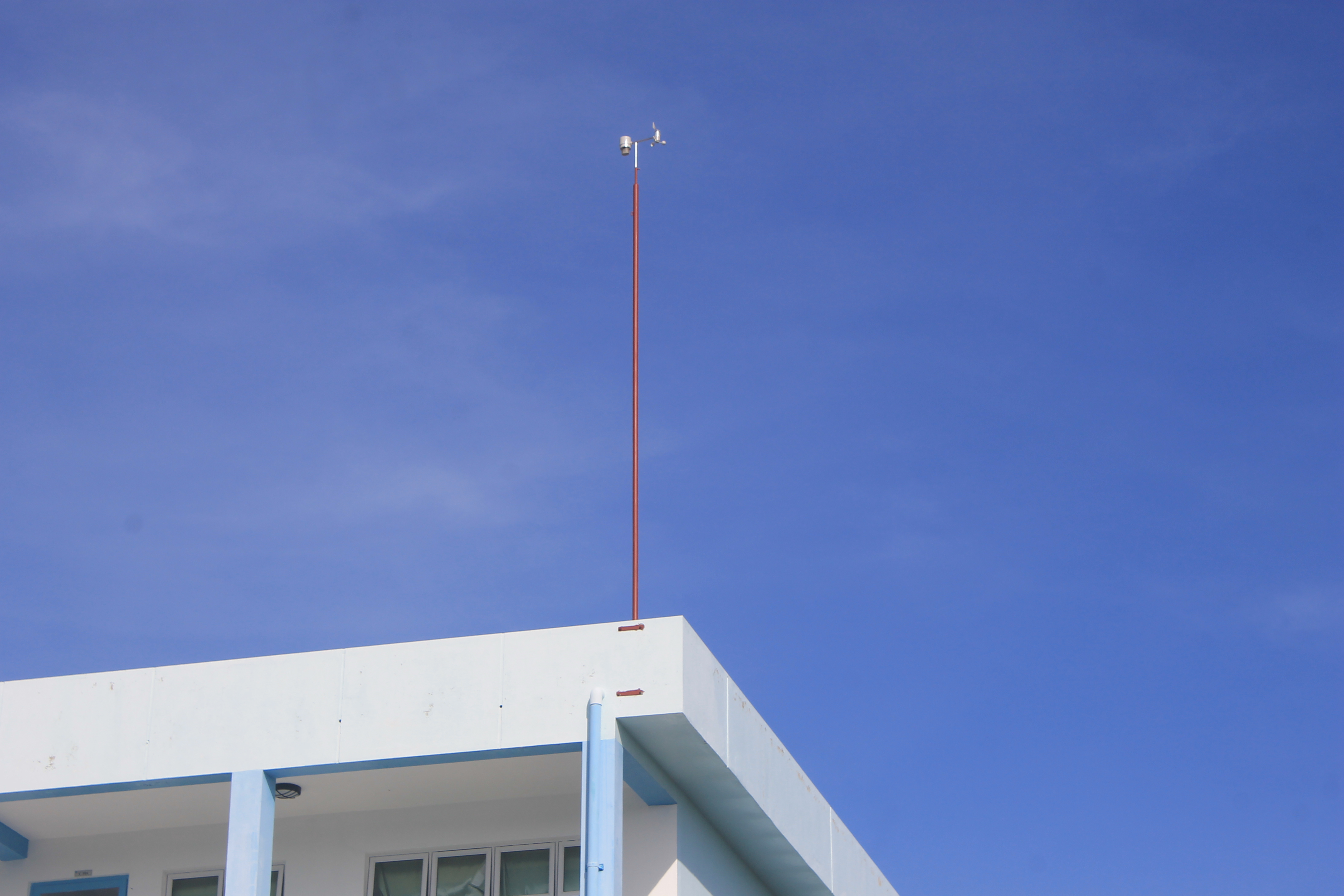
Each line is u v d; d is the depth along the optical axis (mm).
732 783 21000
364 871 22156
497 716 19422
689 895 21016
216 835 23016
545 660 19562
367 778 20891
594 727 18984
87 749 20219
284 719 19969
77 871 23031
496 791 21656
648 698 19125
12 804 21703
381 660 20000
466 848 22047
